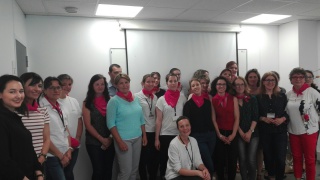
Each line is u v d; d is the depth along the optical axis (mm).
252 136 3119
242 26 5117
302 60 4938
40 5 3488
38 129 1871
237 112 3057
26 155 1578
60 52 4086
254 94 3369
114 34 4375
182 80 4734
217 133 3102
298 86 3125
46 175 2262
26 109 1741
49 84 2326
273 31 5316
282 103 3137
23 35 3664
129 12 4035
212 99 3180
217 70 4953
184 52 4750
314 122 3043
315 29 5023
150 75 3359
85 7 3658
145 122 3307
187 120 2762
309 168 3064
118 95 2879
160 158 3352
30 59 3928
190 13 4160
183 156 2729
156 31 4590
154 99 3361
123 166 2855
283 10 4156
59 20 4070
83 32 4207
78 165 3707
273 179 3303
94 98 3018
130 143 2865
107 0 3375
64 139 2408
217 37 4949
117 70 3477
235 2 3637
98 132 2982
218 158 3152
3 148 1451
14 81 1571
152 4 3619
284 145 3113
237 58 5082
